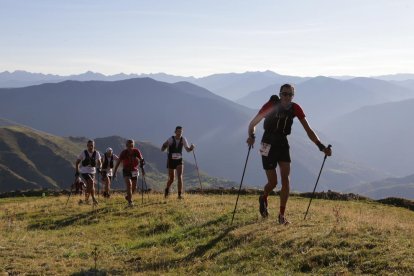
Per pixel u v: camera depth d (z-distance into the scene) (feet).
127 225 60.64
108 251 45.80
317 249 34.94
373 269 30.40
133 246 47.67
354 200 120.88
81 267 38.60
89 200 90.74
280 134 43.34
